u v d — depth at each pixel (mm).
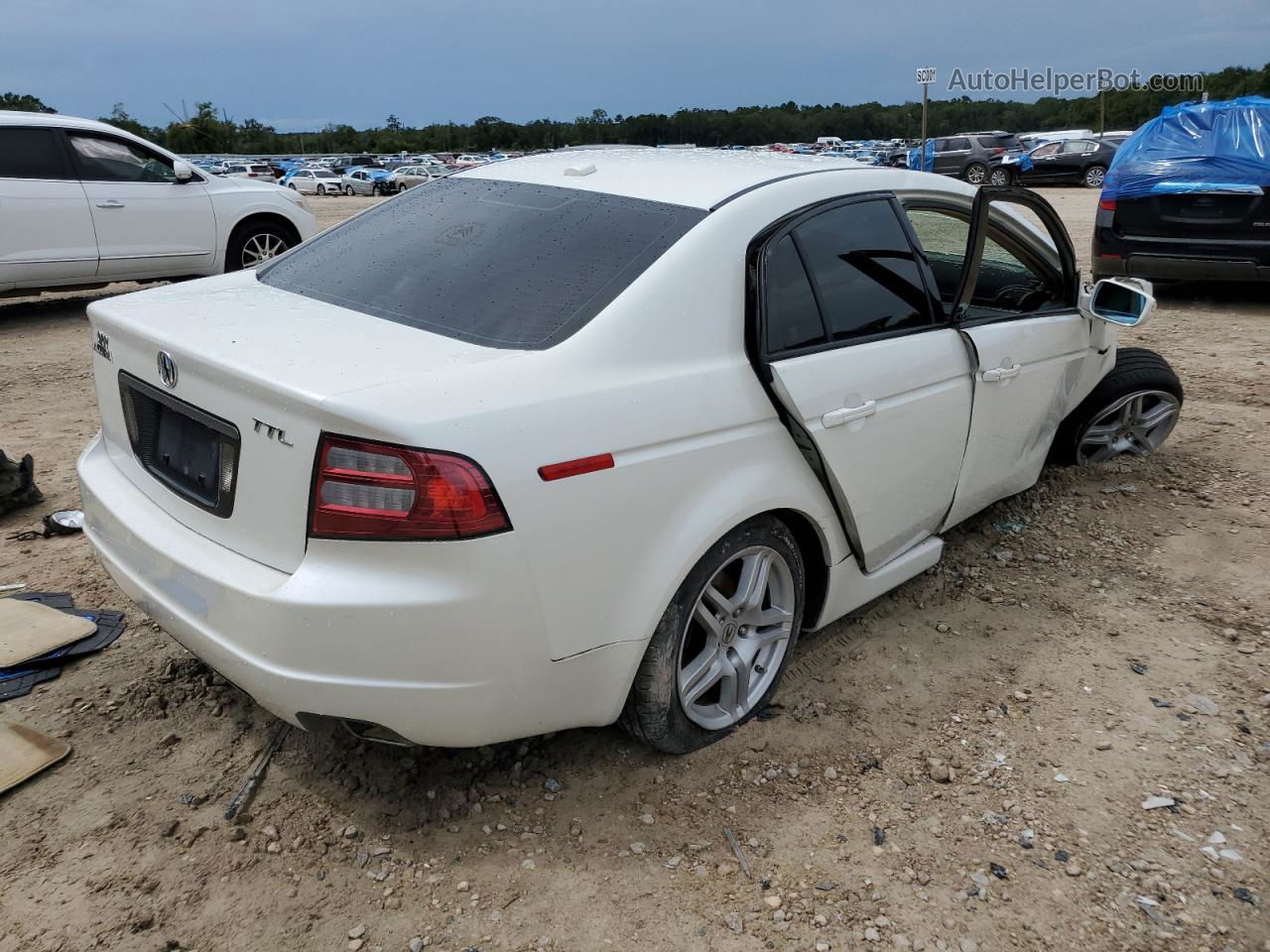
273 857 2410
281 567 2227
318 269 3088
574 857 2441
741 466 2641
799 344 2818
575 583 2270
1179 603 3740
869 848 2492
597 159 3406
